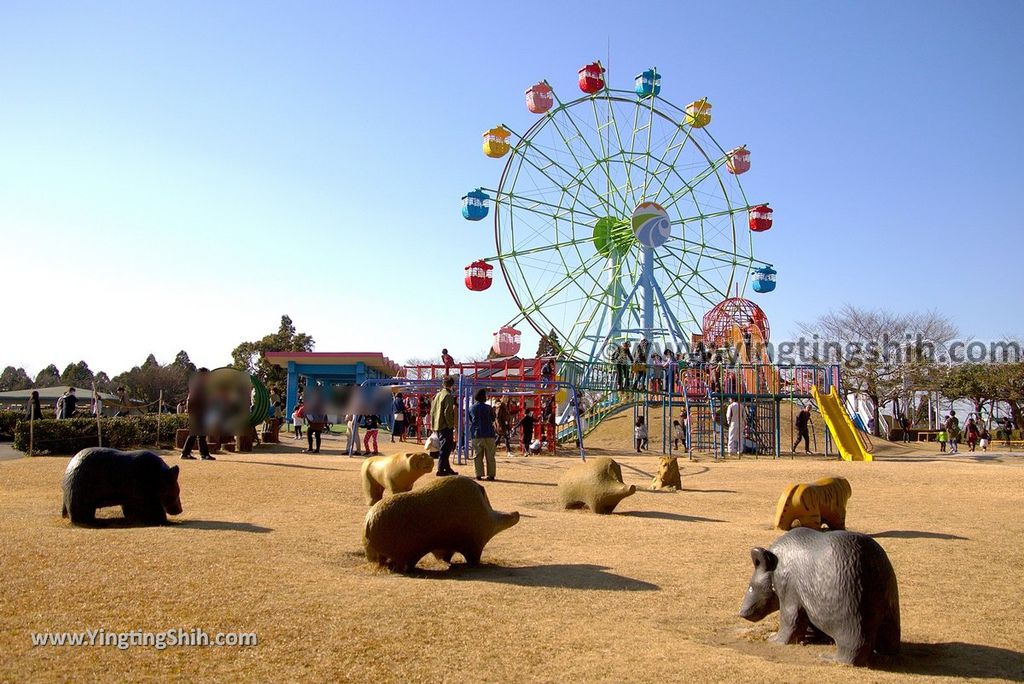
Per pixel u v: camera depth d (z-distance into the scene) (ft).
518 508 41.57
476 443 54.24
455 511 25.72
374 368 147.23
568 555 28.96
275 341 222.07
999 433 164.04
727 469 68.18
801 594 18.66
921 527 38.37
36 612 18.61
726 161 126.11
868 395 156.56
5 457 62.49
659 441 101.40
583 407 109.40
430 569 25.93
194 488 43.45
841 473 64.59
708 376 93.25
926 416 198.39
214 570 23.30
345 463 62.23
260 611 19.44
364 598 21.08
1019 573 27.68
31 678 14.83
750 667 16.80
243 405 62.59
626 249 121.29
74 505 30.45
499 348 99.96
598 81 116.88
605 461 41.27
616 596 22.86
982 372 175.22
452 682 15.47
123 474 31.09
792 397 89.81
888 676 16.52
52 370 273.95
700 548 30.71
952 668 17.46
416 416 100.17
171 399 238.89
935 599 23.98
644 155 123.34
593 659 17.08
